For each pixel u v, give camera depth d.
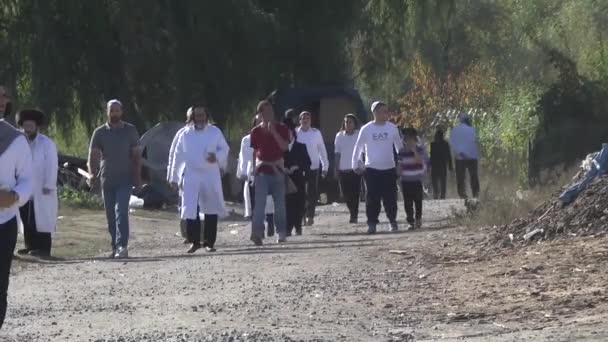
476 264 50.12
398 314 39.34
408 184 76.62
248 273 52.19
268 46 126.00
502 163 132.25
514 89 143.38
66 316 42.19
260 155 68.94
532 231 54.75
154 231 83.75
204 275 52.50
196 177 65.81
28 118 66.00
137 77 121.25
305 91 124.25
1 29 122.81
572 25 142.88
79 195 100.44
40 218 66.00
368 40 138.00
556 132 125.44
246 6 125.31
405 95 172.88
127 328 38.72
